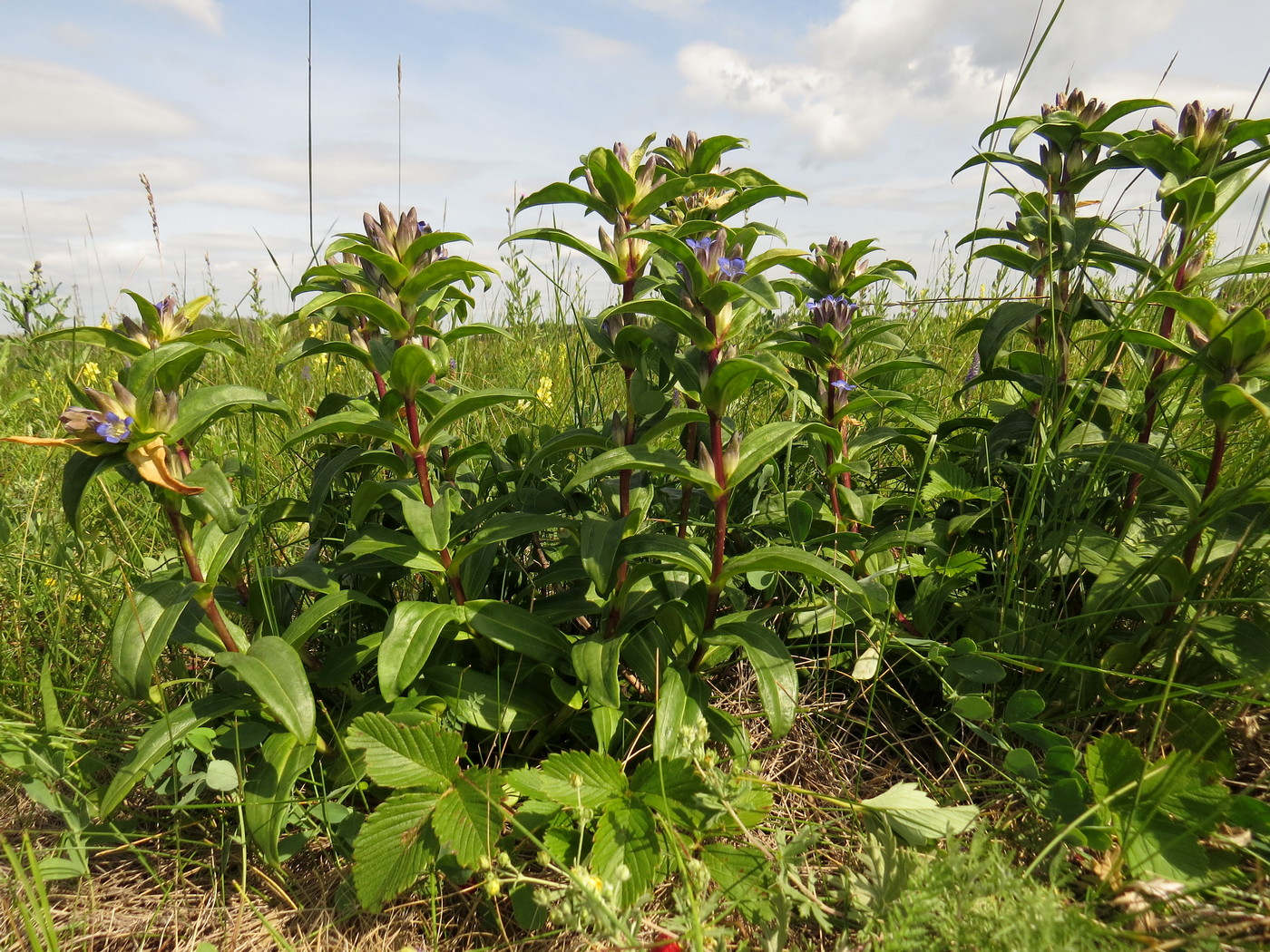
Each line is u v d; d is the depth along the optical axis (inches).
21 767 90.2
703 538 132.3
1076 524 107.7
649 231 94.0
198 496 87.3
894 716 109.5
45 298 260.2
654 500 136.8
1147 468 96.5
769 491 134.6
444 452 128.1
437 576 101.2
